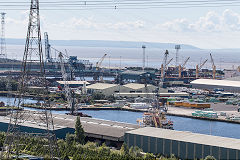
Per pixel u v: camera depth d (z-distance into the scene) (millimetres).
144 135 97375
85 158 82375
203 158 88812
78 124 103688
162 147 94438
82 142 102188
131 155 87812
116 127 111562
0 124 112562
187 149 91000
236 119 154250
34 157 83875
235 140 93188
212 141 91812
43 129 104250
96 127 111312
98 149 92438
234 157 85250
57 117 125125
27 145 91938
